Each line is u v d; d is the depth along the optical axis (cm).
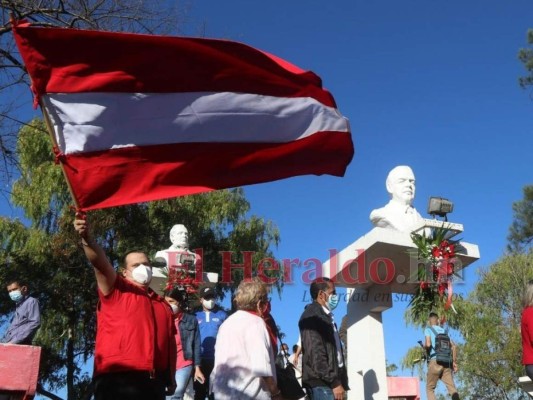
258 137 615
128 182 559
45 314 2456
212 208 2738
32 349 620
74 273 2494
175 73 586
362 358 1101
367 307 1116
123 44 562
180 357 887
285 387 722
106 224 2462
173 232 1373
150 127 574
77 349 2536
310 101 628
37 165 2550
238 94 609
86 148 549
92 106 555
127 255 561
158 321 538
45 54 543
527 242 3020
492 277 2594
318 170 636
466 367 2402
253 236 2816
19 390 607
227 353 574
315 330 738
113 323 512
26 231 2612
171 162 577
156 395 516
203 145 593
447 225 1087
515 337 2348
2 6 1265
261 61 606
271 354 586
